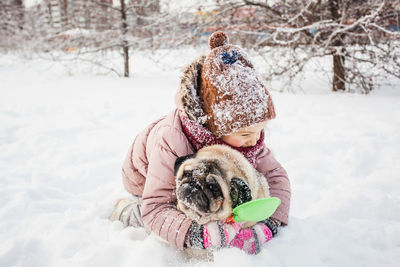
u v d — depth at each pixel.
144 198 1.41
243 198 1.14
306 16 5.10
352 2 5.02
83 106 4.45
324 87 5.61
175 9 6.30
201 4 6.01
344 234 1.59
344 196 1.96
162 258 1.33
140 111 4.16
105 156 2.89
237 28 5.65
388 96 4.58
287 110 3.94
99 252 1.39
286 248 1.36
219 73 1.34
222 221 1.25
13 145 3.05
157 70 8.48
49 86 6.19
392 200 1.90
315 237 1.51
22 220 1.79
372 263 1.40
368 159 2.56
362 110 3.79
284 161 2.65
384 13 4.79
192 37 6.50
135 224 1.63
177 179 1.17
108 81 6.91
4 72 8.20
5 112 4.09
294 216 1.82
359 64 5.89
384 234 1.62
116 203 1.87
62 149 2.98
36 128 3.53
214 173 1.13
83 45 7.92
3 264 1.42
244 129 1.35
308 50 5.21
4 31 12.02
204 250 1.29
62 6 8.23
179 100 1.41
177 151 1.39
